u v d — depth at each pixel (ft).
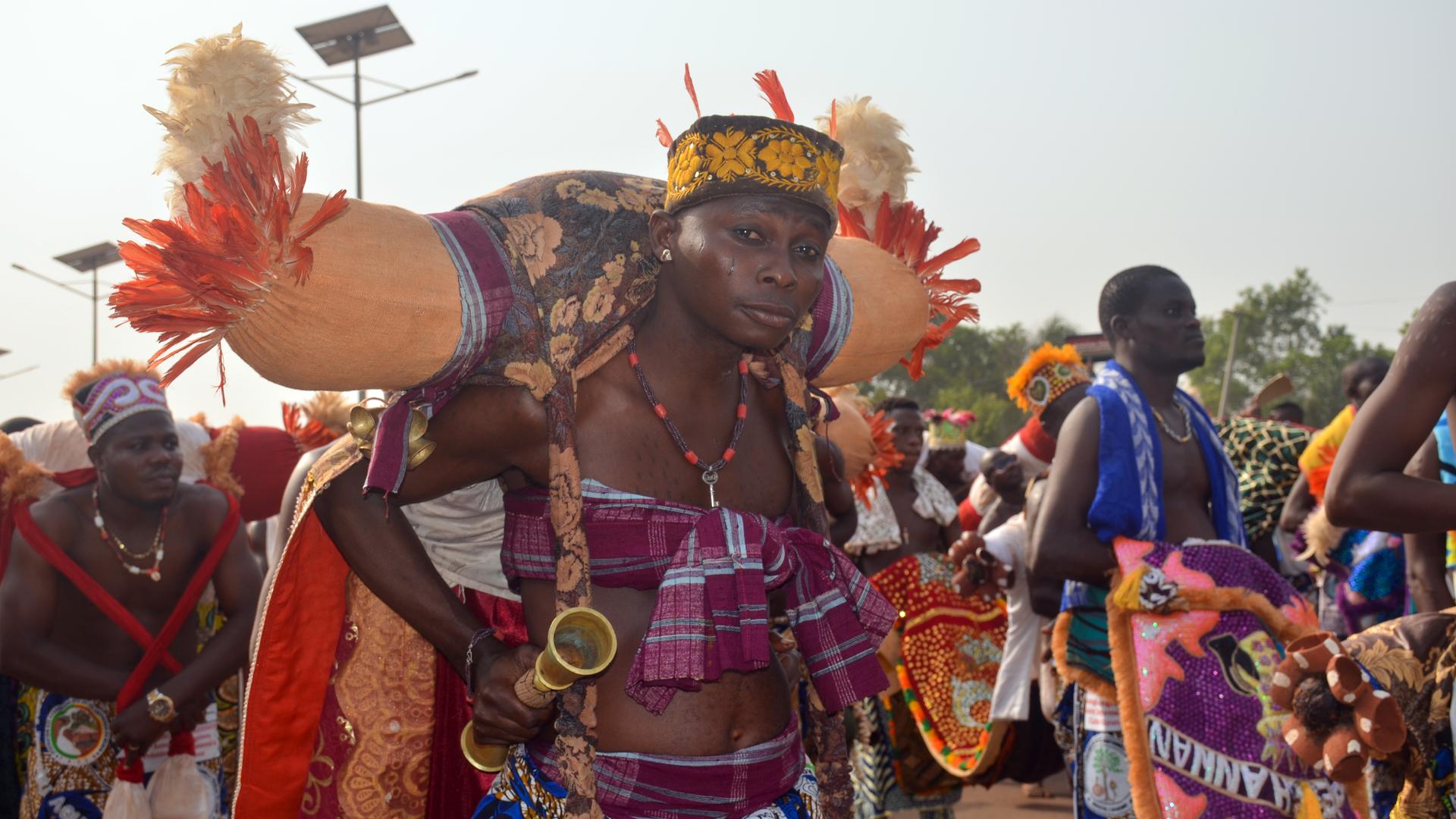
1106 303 14.28
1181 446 13.75
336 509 7.45
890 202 9.40
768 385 7.99
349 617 9.02
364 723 9.09
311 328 6.44
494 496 9.45
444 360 6.79
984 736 19.71
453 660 7.40
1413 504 8.17
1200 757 12.05
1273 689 8.73
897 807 20.10
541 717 6.84
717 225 6.65
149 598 15.29
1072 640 13.87
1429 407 8.21
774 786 7.39
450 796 9.73
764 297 6.61
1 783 16.19
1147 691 12.33
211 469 16.62
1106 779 13.47
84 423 14.90
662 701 6.92
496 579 9.51
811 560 7.59
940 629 20.53
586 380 7.30
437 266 6.72
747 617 6.79
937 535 22.27
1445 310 8.20
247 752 8.81
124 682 14.73
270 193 6.26
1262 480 18.52
